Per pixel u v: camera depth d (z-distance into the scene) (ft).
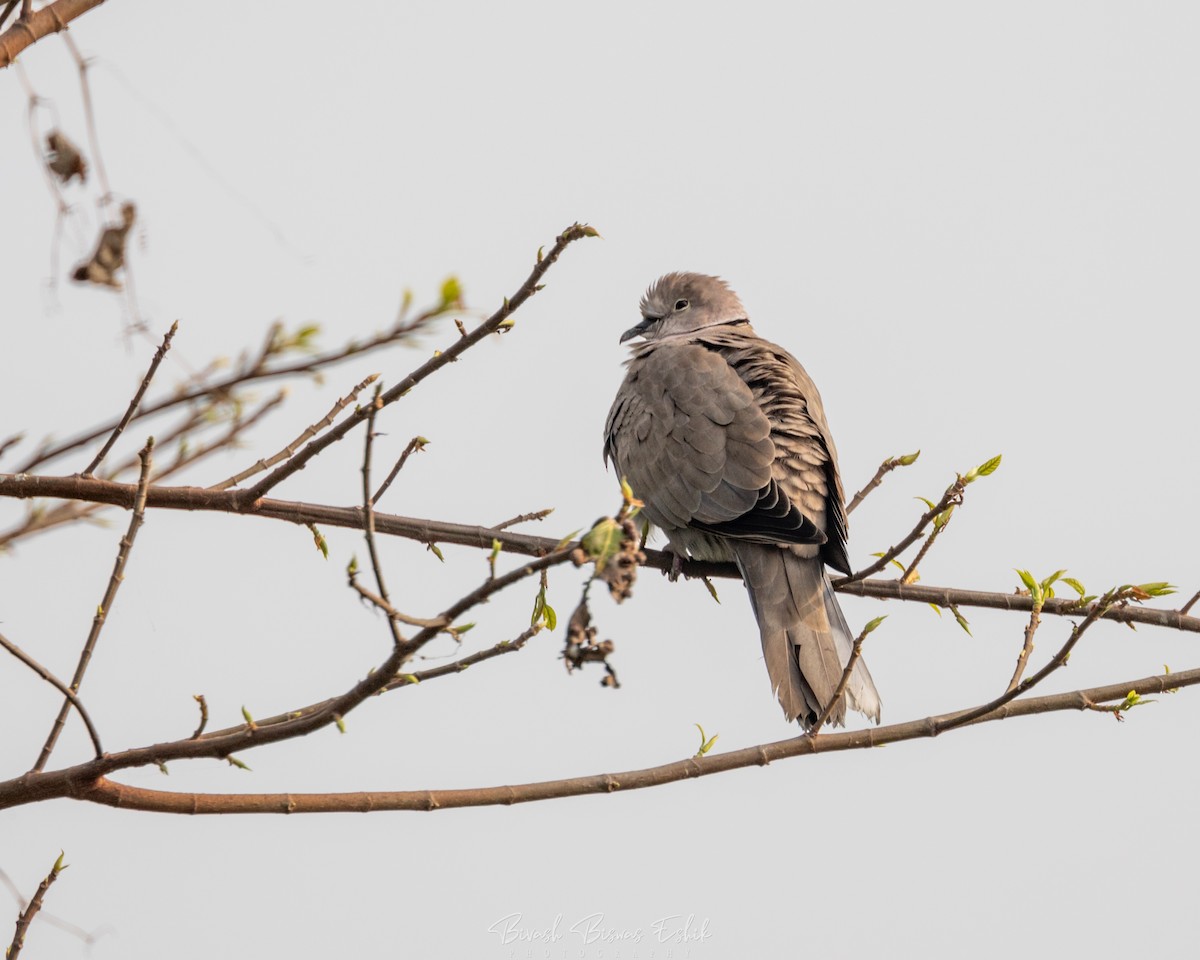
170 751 20.77
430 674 20.74
